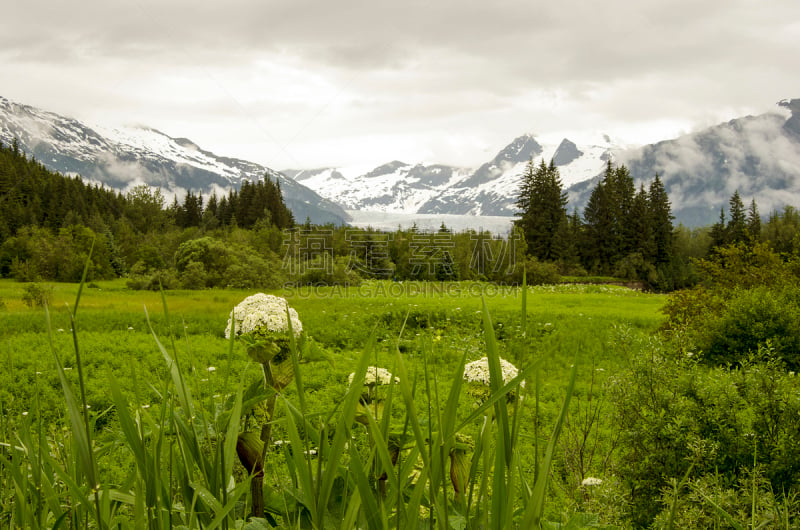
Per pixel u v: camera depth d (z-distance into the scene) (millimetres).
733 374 4746
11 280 50656
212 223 88812
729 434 4293
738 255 15727
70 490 1476
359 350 16438
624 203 80938
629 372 4980
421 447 1244
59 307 25406
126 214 89188
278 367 2527
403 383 1263
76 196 86812
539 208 74812
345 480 1675
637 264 78000
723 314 12664
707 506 3234
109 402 8297
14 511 1611
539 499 1183
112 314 21594
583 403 8969
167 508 1515
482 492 1449
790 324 11562
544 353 1392
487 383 3717
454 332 17969
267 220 70625
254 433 2217
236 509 2119
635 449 4566
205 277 36594
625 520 4098
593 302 34281
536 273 62062
